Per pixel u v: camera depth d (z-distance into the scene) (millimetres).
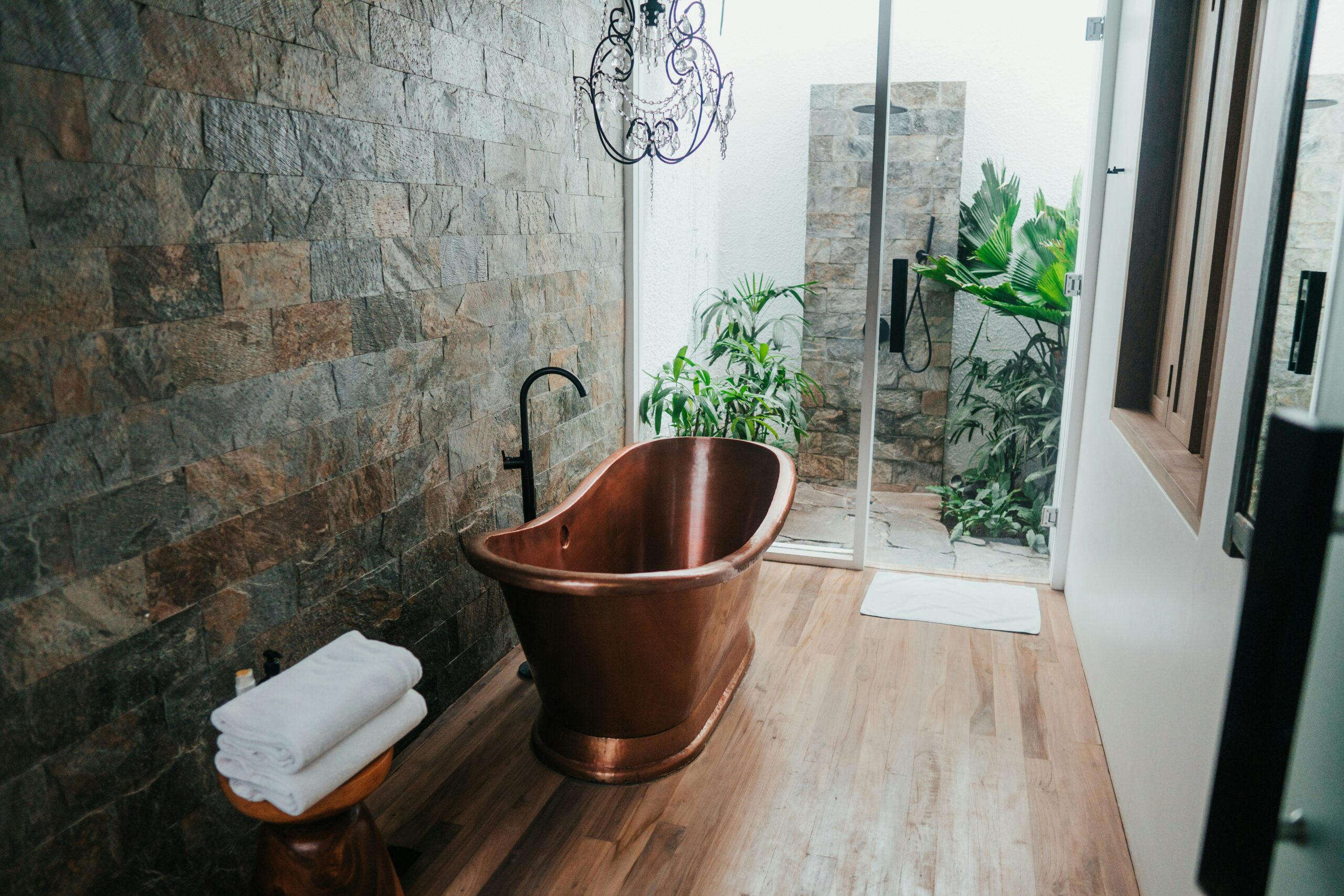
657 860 2104
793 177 3816
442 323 2580
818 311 3906
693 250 3984
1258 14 1836
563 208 3314
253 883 1602
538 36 3043
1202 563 1704
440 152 2516
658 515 3484
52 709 1480
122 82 1543
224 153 1772
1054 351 3678
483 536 2414
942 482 3936
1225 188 2008
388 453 2375
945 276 3730
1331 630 534
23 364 1403
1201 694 1646
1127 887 2020
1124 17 3154
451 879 2035
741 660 3002
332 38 2055
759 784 2406
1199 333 2189
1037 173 3549
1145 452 2291
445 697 2744
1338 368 800
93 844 1569
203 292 1744
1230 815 444
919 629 3383
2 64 1343
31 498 1427
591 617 2211
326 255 2084
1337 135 1112
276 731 1435
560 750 2471
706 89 2623
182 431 1716
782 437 4055
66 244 1461
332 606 2189
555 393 3342
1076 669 3066
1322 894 554
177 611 1726
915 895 1991
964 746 2590
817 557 4047
